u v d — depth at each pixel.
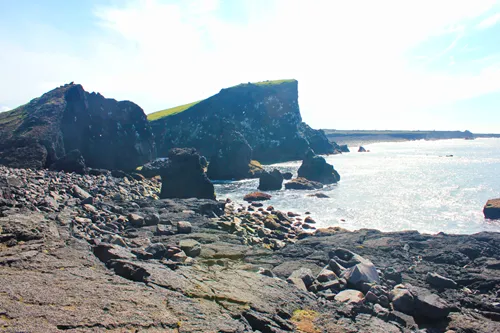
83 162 39.53
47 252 8.67
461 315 8.07
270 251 12.14
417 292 8.80
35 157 37.88
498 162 71.81
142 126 56.28
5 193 16.28
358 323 7.07
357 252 12.52
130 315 5.89
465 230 21.69
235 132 59.47
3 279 6.73
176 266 9.02
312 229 22.58
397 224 23.39
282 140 96.19
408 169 60.00
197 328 5.77
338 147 120.62
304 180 43.06
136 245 11.55
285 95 101.19
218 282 8.18
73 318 5.55
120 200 22.12
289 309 7.22
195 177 31.73
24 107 53.06
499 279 9.88
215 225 15.45
